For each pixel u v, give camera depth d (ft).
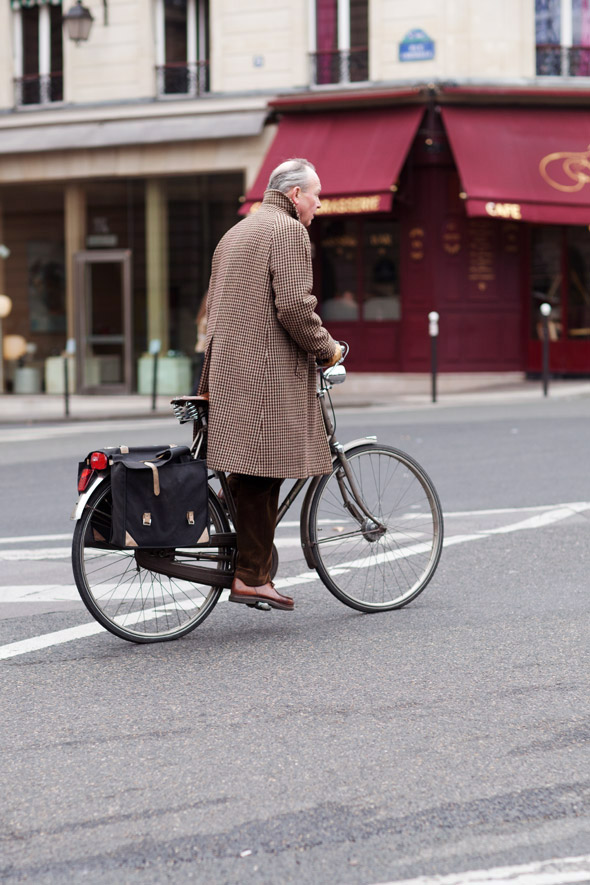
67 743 20.10
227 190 114.42
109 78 117.70
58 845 16.06
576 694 22.02
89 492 26.03
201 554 27.20
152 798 17.58
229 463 26.37
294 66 111.04
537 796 17.29
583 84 107.86
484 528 39.86
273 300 26.50
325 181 104.01
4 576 34.78
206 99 113.50
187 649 26.07
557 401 89.97
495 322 109.60
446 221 107.96
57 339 121.80
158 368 117.70
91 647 26.37
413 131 104.22
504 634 26.43
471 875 14.82
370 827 16.34
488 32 106.22
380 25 107.76
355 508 28.84
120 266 119.03
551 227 109.70
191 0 115.24
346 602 28.84
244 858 15.51
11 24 120.98
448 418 77.82
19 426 90.58
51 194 120.98
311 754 19.21
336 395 105.60
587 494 46.39
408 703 21.72
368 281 110.63
